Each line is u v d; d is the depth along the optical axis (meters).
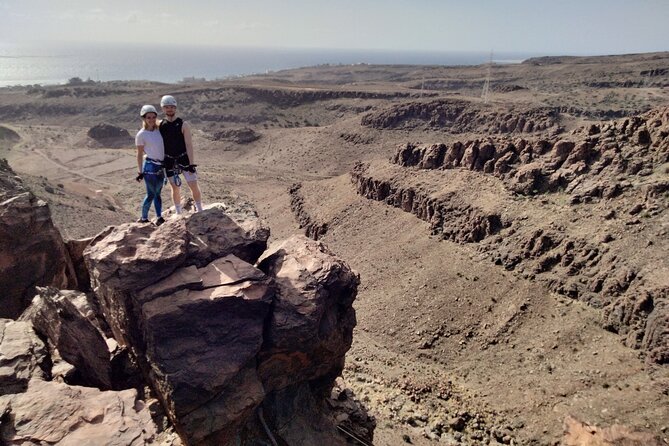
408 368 40.34
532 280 44.84
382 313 51.09
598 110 160.12
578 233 44.41
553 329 39.66
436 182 66.12
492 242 51.56
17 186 32.81
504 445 30.56
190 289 14.92
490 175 60.28
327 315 17.14
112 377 15.80
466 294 47.81
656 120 47.25
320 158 144.12
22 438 11.62
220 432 14.32
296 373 17.62
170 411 14.27
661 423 27.73
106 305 17.00
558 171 52.09
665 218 40.09
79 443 11.71
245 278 15.43
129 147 182.12
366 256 63.84
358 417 21.19
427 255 56.75
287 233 85.44
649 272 36.88
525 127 131.38
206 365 14.16
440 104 151.25
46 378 14.39
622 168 46.75
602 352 35.59
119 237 15.26
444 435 29.84
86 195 94.19
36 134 186.75
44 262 23.11
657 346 32.81
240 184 122.94
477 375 39.25
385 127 151.38
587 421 29.69
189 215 17.59
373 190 76.62
